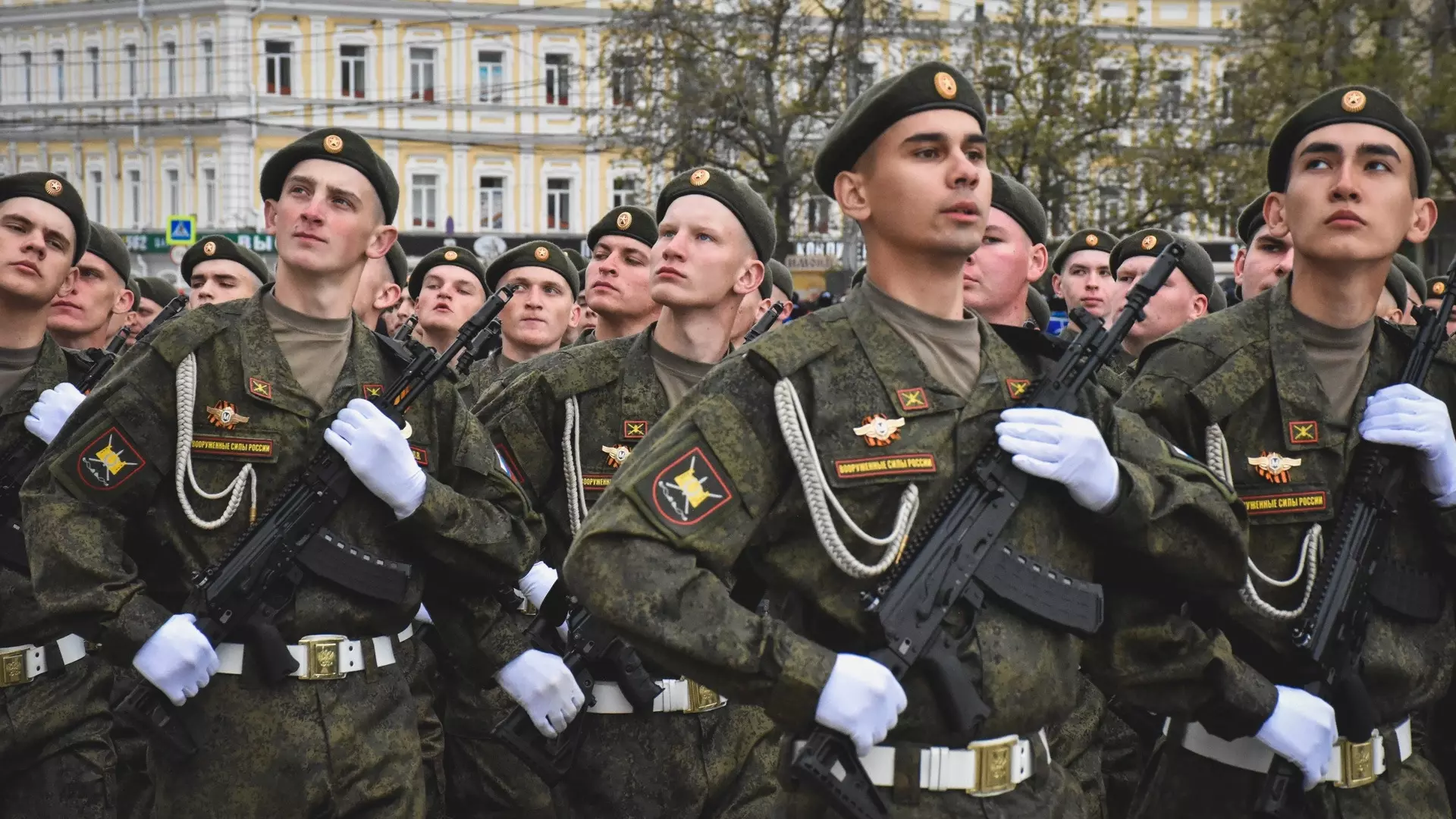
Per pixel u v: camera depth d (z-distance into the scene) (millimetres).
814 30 34469
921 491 4000
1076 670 4180
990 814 3971
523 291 8820
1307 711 4457
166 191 53250
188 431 5109
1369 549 4707
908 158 4059
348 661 5176
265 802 5023
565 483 6086
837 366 4023
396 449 5117
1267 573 4785
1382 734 4852
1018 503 4012
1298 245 4840
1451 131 24234
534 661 5453
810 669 3756
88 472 5031
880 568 3936
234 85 50719
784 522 4012
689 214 6109
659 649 3803
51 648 6289
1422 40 25234
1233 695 4395
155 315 11672
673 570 3811
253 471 5164
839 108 32688
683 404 4035
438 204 51406
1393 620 4824
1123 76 32562
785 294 11070
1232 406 4773
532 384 6133
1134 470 4164
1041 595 3998
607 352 6207
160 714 4949
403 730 5301
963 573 3916
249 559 5020
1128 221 29969
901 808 3939
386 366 5461
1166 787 4891
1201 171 28516
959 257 4105
